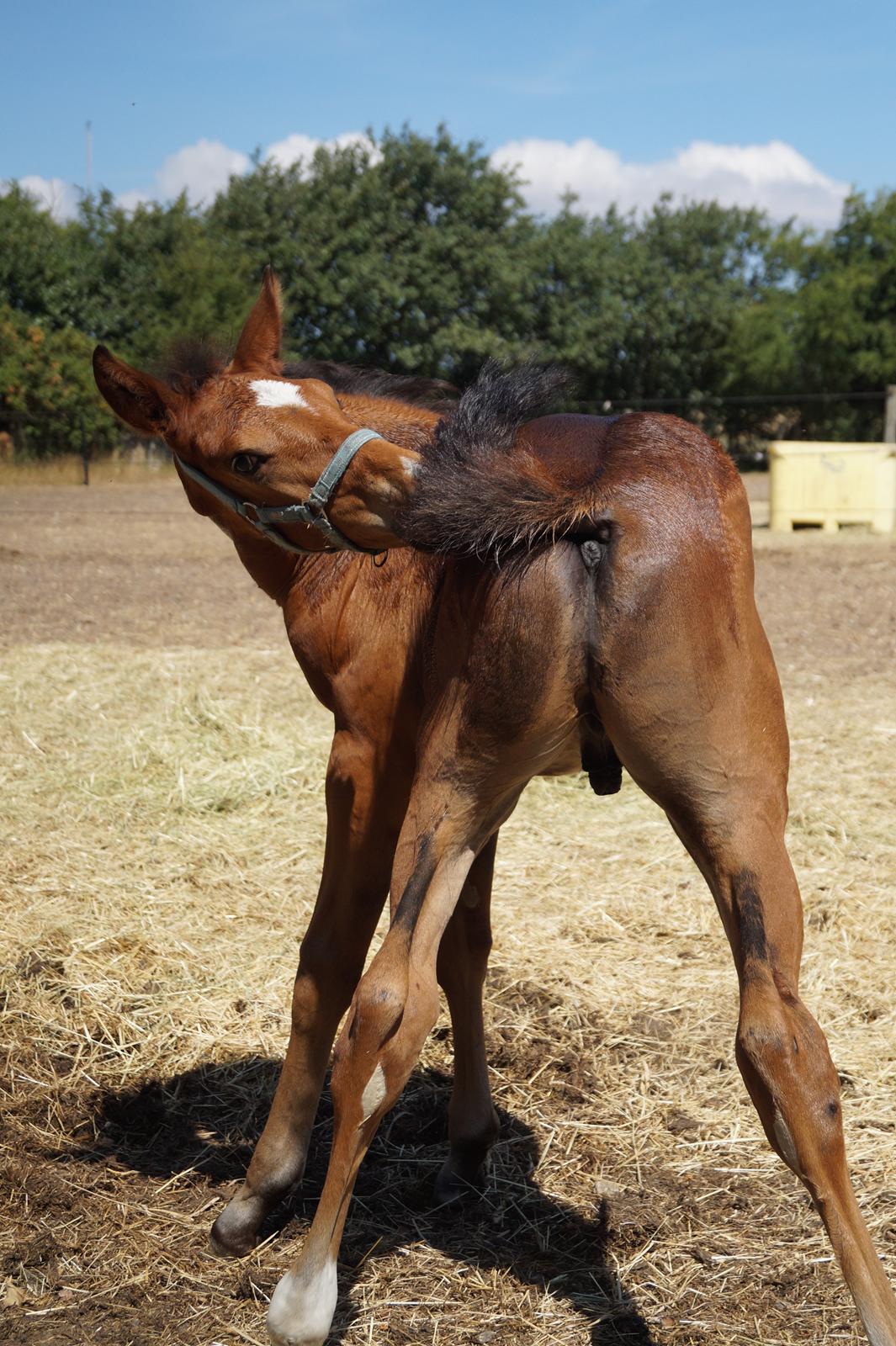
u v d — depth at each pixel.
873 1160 3.05
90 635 9.69
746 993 2.02
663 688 2.10
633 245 43.44
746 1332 2.49
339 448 2.38
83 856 5.06
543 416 2.54
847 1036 3.68
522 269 39.53
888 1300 1.88
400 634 2.55
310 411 2.46
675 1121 3.27
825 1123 1.93
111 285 37.72
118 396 2.71
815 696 7.77
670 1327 2.51
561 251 40.47
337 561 2.71
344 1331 2.50
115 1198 2.97
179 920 4.44
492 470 2.16
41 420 30.34
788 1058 1.93
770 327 42.72
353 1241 2.84
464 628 2.27
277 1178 2.77
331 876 2.73
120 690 7.56
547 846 5.30
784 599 12.12
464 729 2.23
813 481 18.59
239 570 14.38
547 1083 3.48
